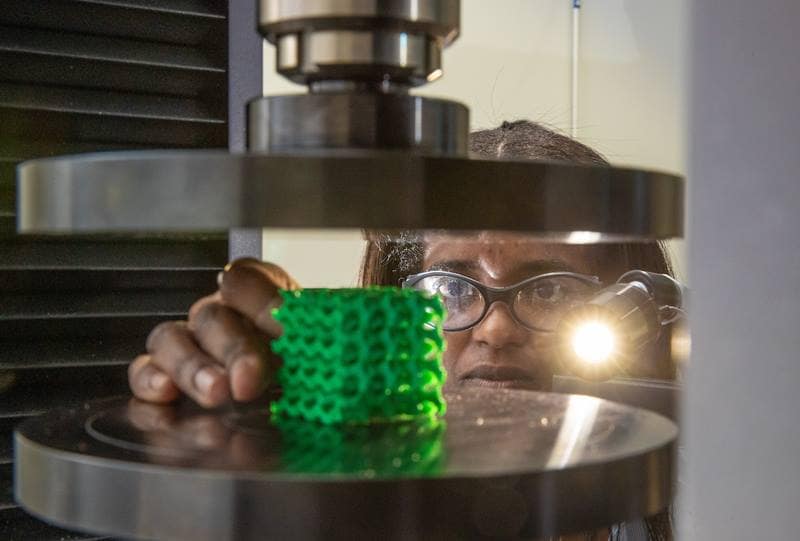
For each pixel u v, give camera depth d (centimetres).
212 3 105
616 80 225
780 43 77
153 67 102
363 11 54
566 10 221
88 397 99
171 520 47
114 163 50
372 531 46
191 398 69
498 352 135
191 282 105
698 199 81
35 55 97
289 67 57
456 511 47
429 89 209
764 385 78
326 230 50
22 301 98
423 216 50
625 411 64
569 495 49
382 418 62
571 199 53
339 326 61
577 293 134
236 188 49
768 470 78
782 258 77
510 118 216
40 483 52
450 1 57
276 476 46
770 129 77
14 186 97
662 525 118
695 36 80
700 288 81
